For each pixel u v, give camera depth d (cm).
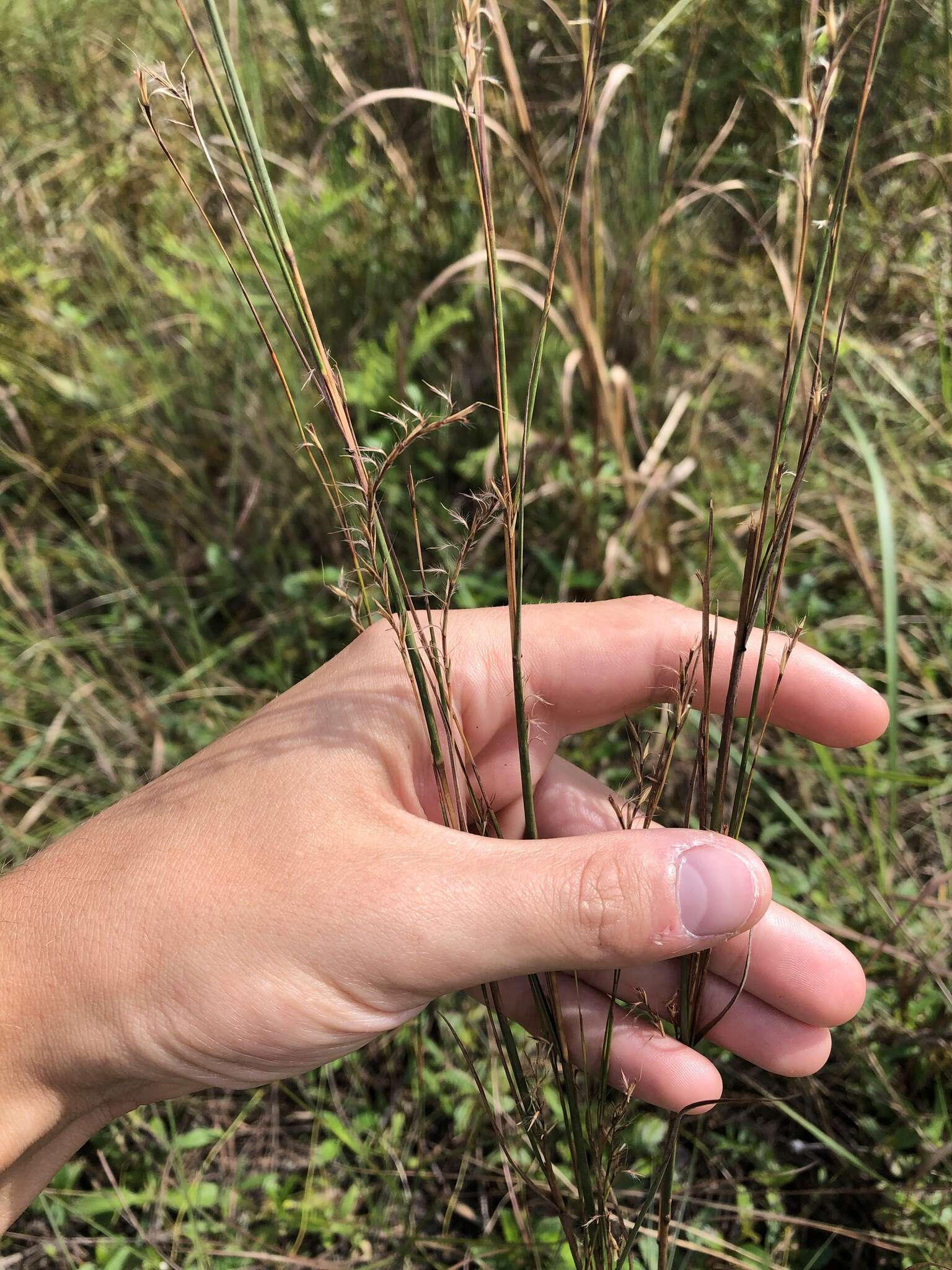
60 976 19
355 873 19
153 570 40
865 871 31
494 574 37
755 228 35
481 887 18
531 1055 28
